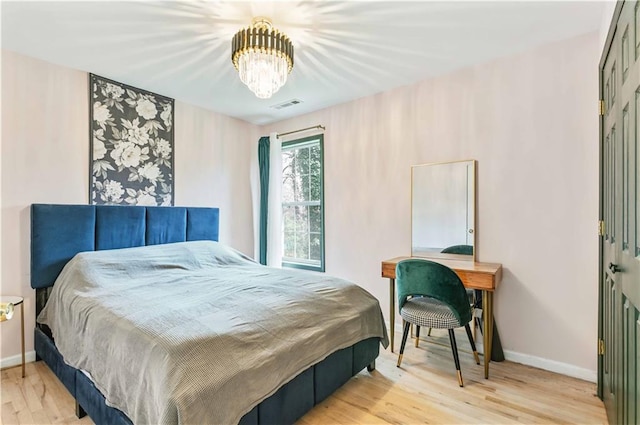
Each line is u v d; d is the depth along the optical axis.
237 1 1.76
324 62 2.52
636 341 1.16
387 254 3.13
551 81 2.27
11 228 2.32
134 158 2.99
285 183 4.16
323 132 3.61
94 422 1.58
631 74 1.19
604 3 1.81
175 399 1.15
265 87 1.97
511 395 1.96
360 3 1.79
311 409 1.82
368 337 2.17
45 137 2.47
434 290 2.11
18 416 1.76
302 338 1.67
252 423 1.41
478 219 2.59
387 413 1.79
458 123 2.69
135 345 1.39
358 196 3.34
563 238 2.23
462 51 2.37
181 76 2.76
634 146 1.16
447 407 1.84
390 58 2.46
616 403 1.51
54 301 2.23
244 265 3.03
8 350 2.31
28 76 2.40
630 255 1.22
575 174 2.18
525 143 2.38
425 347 2.67
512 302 2.42
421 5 1.82
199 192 3.54
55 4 1.78
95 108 2.73
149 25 2.00
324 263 3.62
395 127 3.06
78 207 2.55
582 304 2.16
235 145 3.95
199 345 1.32
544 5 1.83
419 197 2.91
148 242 3.00
